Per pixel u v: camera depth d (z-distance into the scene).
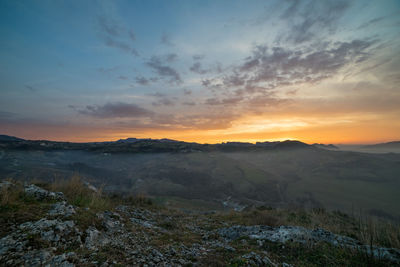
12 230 5.25
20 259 4.35
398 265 6.39
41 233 5.49
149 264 5.84
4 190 7.21
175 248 7.88
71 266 4.61
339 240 8.73
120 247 6.56
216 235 11.02
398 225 9.45
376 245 8.35
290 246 8.51
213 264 6.53
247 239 9.91
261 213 16.75
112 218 9.28
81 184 11.95
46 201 7.92
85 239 6.23
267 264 6.57
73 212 7.59
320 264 7.07
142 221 11.34
